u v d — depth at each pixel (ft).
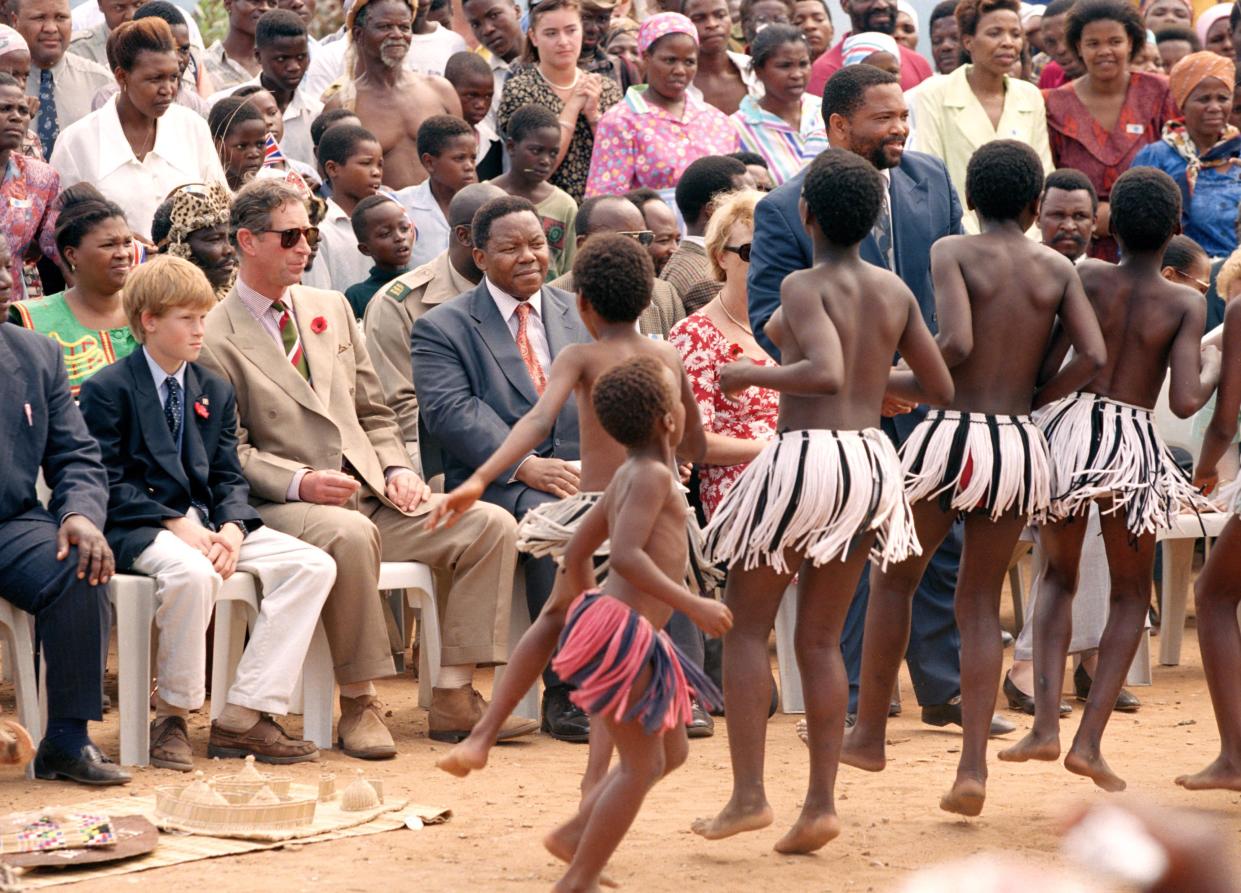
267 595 35.06
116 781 31.83
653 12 67.41
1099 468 29.68
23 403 33.86
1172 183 30.30
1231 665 29.91
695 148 56.59
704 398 38.99
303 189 42.96
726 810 25.79
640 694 21.20
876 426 26.30
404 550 37.96
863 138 32.76
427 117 57.67
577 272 25.49
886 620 29.09
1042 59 72.95
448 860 26.02
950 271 28.63
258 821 27.45
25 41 51.03
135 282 35.76
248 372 38.17
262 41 57.00
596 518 22.95
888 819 28.91
